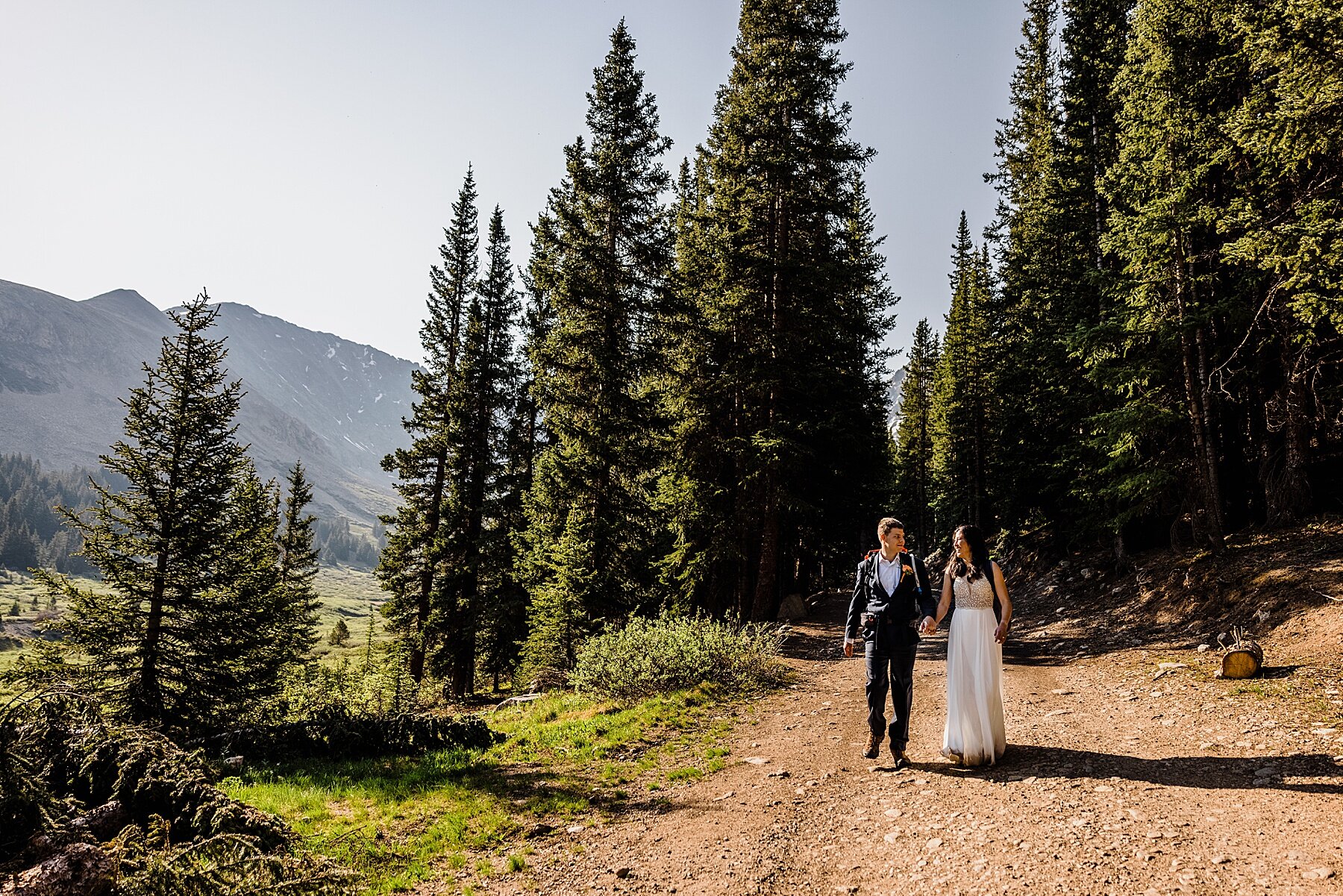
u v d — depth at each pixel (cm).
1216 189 1436
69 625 1459
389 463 2856
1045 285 2223
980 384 3284
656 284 2234
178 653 1530
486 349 3039
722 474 2261
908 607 673
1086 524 1931
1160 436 1673
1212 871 369
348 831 643
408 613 2817
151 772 553
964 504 3344
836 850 484
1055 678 1055
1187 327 1380
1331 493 1420
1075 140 1981
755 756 788
